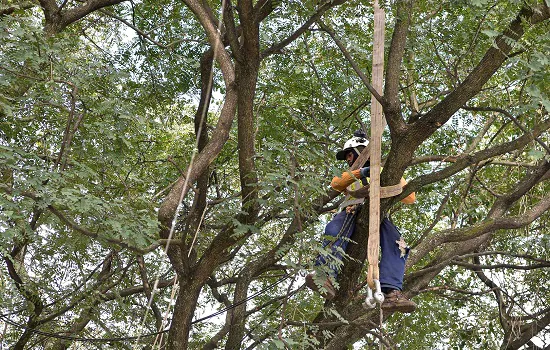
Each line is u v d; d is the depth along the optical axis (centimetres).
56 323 1111
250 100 795
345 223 747
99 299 1034
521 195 1053
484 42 904
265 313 952
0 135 936
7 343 1170
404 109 1180
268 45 1107
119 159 891
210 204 973
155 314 1095
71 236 963
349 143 757
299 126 1067
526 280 1274
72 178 841
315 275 675
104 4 1048
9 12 969
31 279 1102
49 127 967
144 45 1201
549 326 1257
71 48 943
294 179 716
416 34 923
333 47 1073
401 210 1312
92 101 888
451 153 1189
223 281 1171
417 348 1236
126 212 820
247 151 798
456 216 1103
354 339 911
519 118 1002
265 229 1257
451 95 736
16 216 738
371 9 1029
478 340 1286
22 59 788
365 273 1101
